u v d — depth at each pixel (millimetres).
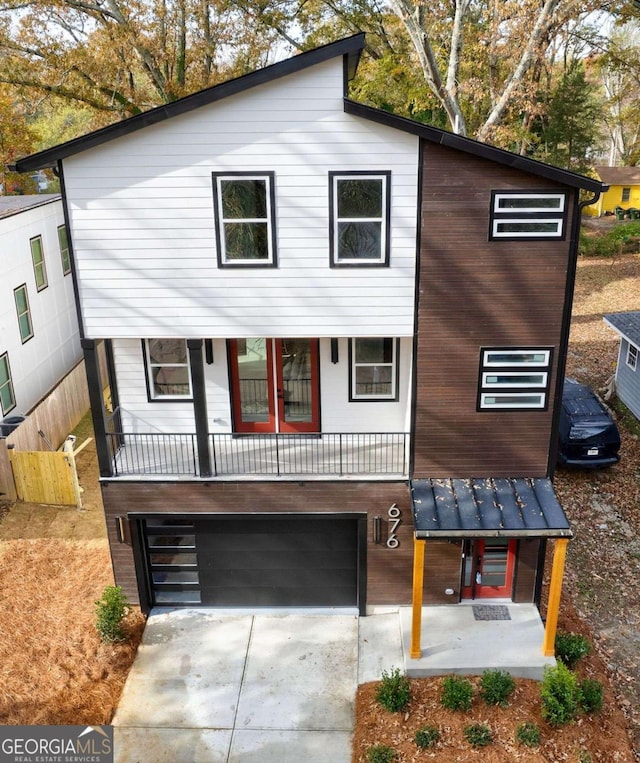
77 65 27469
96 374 11883
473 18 27359
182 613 13477
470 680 11492
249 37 29391
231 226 10992
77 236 11031
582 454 17516
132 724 11094
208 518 12711
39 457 15922
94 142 10344
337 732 10930
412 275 11188
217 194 10781
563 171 10312
